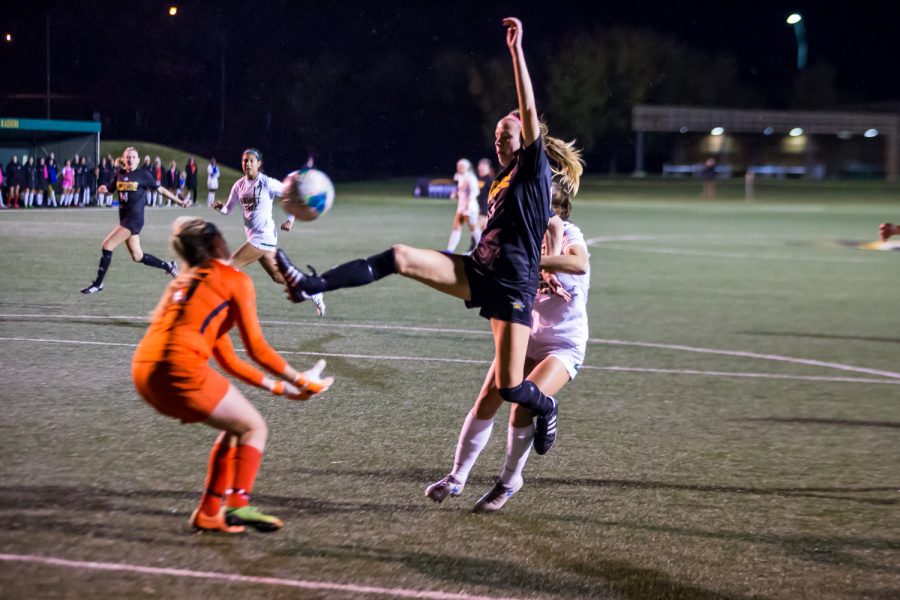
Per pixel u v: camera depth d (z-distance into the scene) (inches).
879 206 2620.6
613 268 1085.8
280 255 248.4
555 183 299.6
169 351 244.1
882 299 860.0
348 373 483.5
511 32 265.6
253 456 257.9
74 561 240.2
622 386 480.1
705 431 396.8
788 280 998.4
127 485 299.1
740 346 609.0
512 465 289.7
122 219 726.5
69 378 446.0
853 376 522.9
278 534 264.1
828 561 259.4
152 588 226.8
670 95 4453.7
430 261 265.3
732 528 283.1
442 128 4623.5
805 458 361.1
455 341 584.7
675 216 2146.9
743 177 4574.3
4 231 1355.8
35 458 324.2
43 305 669.3
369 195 2982.3
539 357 301.9
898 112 4690.0
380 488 308.3
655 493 314.2
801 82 4768.7
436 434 374.3
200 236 254.7
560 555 257.8
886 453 370.9
